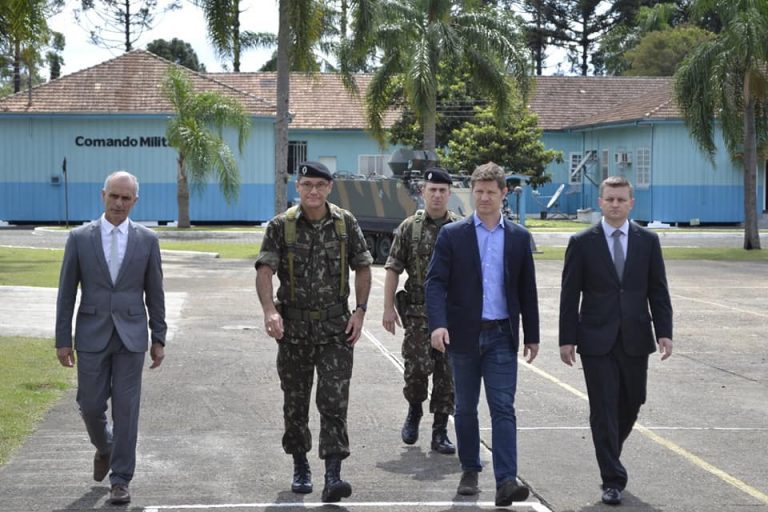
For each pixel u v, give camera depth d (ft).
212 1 98.89
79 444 27.53
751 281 76.28
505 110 118.11
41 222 151.74
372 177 100.94
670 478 24.89
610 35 236.63
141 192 150.92
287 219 23.02
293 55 98.94
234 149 152.05
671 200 155.43
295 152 165.89
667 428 30.04
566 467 25.82
